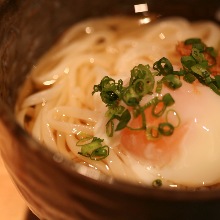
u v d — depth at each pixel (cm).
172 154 28
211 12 40
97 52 38
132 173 29
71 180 21
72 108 33
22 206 30
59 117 33
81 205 22
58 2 35
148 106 28
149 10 39
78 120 32
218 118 29
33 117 33
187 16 40
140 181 29
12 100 32
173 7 39
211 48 34
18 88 33
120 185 21
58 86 35
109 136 29
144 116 28
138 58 37
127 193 21
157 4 39
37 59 36
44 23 35
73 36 38
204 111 29
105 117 30
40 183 23
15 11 29
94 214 22
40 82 35
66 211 23
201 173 29
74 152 30
